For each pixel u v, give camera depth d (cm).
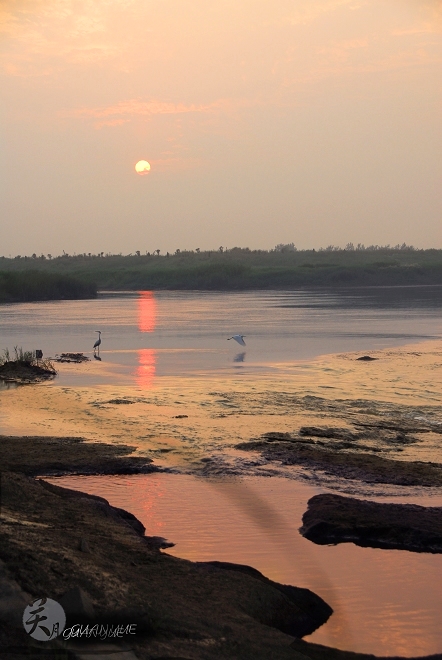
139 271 13838
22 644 523
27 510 833
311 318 4878
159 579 695
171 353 2897
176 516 955
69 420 1552
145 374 2303
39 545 681
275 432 1438
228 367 2469
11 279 8569
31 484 927
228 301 7612
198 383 2103
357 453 1291
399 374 2295
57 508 863
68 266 17412
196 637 589
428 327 4081
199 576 718
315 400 1814
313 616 699
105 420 1552
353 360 2652
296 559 830
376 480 1125
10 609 555
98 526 822
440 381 2148
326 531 897
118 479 1120
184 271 13400
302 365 2517
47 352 2952
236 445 1323
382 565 821
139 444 1327
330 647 637
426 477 1141
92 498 952
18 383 2117
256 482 1111
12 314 5597
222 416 1602
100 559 699
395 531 894
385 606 723
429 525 912
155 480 1116
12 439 1327
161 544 855
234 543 867
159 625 593
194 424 1514
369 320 4653
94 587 616
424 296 8356
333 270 13425
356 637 663
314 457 1237
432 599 740
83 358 2727
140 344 3247
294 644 622
